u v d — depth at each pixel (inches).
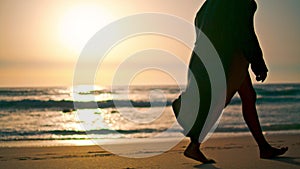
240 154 279.4
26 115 731.4
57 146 346.9
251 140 372.8
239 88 248.2
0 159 271.3
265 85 1295.5
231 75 234.4
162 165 242.4
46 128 542.9
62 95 1130.7
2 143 390.6
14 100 935.7
